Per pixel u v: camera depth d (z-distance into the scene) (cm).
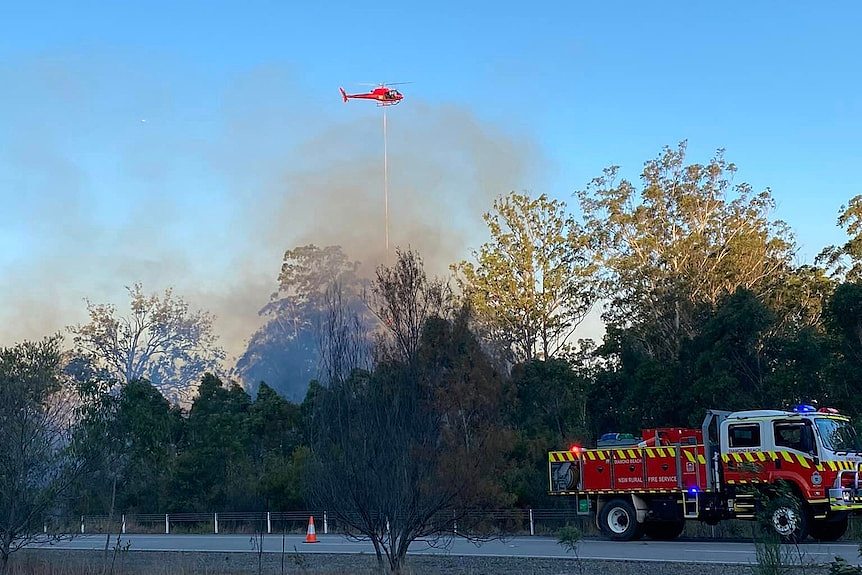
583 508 2380
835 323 3231
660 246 5003
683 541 2275
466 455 1611
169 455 4578
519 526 2975
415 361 1598
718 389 3503
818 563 1545
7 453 1766
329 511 1547
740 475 2102
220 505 4162
